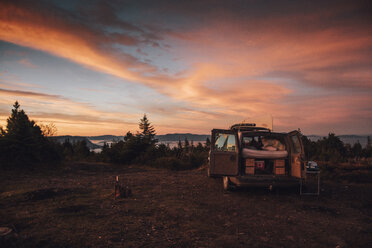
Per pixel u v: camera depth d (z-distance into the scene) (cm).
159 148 2020
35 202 579
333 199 641
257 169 725
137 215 491
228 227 434
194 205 578
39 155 1395
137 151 1991
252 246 355
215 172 679
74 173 1258
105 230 404
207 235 394
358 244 364
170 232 403
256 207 567
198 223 452
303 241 375
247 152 701
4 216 468
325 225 447
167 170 1486
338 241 375
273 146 766
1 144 1283
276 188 700
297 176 666
